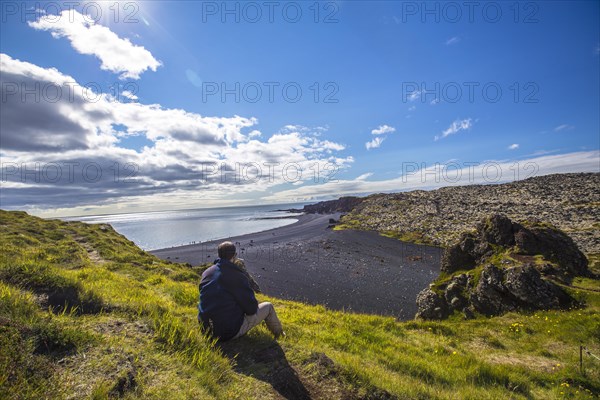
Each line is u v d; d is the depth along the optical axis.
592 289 17.17
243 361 5.48
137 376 3.86
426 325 15.24
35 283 6.16
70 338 4.20
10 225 24.97
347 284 39.66
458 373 8.18
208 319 6.00
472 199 111.25
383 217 106.38
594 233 53.28
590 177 116.44
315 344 8.09
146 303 6.85
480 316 19.62
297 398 4.74
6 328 3.87
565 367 9.77
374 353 8.80
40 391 3.18
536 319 15.41
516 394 7.44
